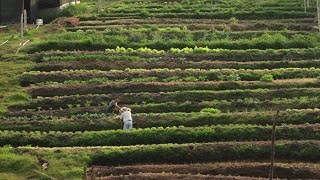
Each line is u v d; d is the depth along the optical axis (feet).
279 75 160.25
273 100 142.10
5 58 174.91
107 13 229.86
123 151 115.24
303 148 116.47
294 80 156.66
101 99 144.77
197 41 189.67
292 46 186.39
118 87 151.33
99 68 167.94
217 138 122.42
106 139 122.62
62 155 114.42
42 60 172.96
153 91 150.71
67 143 122.42
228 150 115.85
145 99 144.77
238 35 196.95
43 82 158.20
